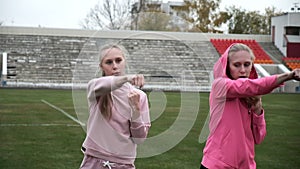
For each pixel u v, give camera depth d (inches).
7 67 851.4
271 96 659.4
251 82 96.8
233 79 104.9
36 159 202.1
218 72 98.9
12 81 813.2
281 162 209.9
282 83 95.5
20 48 891.4
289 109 476.7
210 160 103.0
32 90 657.0
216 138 103.3
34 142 245.8
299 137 285.4
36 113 386.3
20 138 258.5
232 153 101.9
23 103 467.5
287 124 353.1
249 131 104.3
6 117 356.2
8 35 908.6
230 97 100.8
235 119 102.3
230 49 103.8
